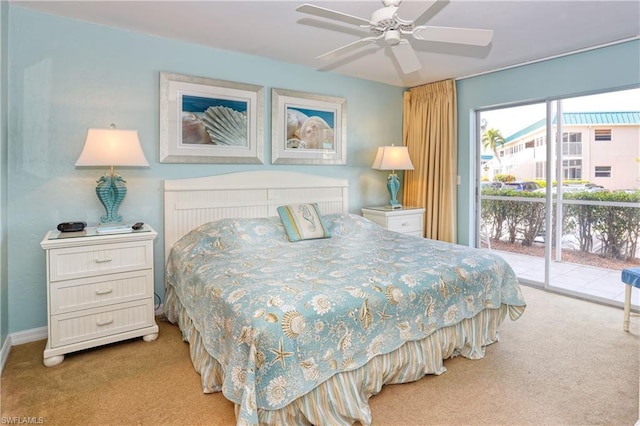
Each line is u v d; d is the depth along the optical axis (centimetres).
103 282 238
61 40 260
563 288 364
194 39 302
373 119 439
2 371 215
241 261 236
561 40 301
